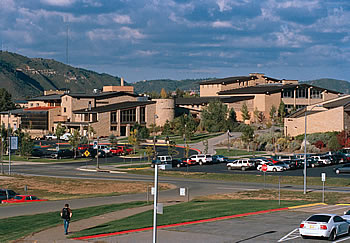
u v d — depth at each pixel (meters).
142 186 58.94
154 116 134.75
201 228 30.84
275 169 70.81
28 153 98.31
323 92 158.12
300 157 81.50
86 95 148.62
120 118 137.50
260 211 36.81
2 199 50.00
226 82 166.75
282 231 28.70
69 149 104.12
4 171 77.69
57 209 42.91
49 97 163.00
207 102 151.88
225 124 134.62
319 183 57.44
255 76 176.12
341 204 40.81
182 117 140.38
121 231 31.22
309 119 104.19
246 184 58.34
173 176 68.81
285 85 156.12
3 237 31.83
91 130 123.50
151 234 29.69
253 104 150.25
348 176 63.03
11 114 158.50
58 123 140.38
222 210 37.78
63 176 70.62
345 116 100.31
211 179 64.56
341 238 26.66
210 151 101.31
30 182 64.25
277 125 131.38
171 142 96.31
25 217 38.72
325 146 97.44
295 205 39.91
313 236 26.41
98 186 60.06
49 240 30.00
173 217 35.56
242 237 27.48
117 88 164.38
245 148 103.69
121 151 103.44
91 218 37.72
